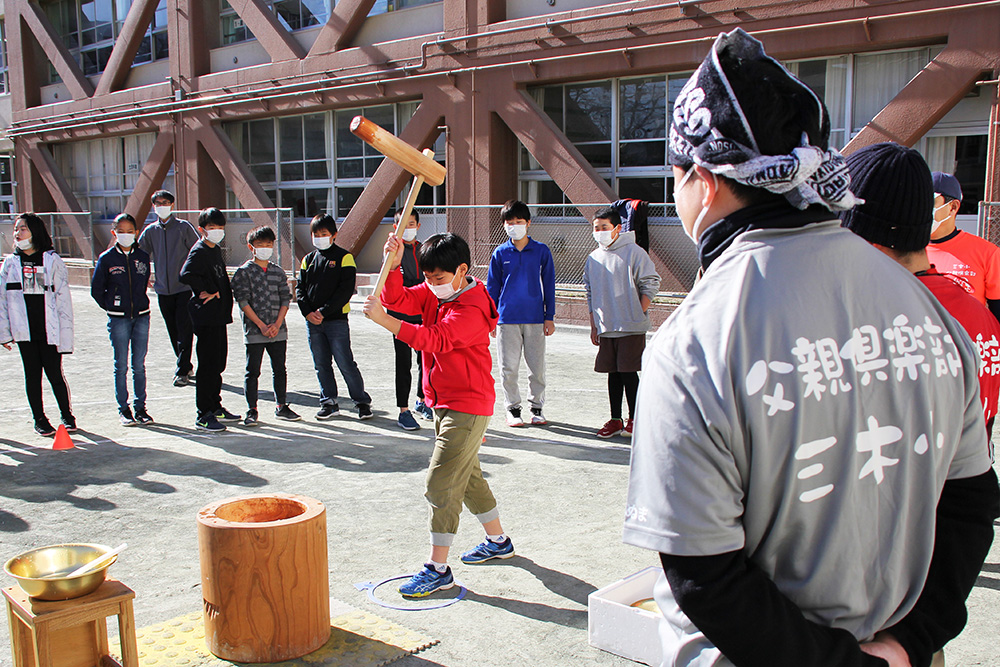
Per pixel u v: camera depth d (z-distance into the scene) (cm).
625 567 386
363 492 502
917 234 167
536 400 684
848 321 118
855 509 116
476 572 381
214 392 674
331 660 296
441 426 362
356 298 1558
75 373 927
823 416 113
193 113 1819
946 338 128
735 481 113
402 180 1510
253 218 1738
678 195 132
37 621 237
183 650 300
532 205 1390
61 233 2202
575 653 305
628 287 616
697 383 112
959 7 962
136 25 1930
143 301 690
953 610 128
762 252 118
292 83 1628
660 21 1179
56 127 2130
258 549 287
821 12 1055
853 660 115
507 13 1371
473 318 353
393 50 1477
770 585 112
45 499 487
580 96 1348
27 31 2247
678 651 125
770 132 115
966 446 131
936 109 995
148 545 414
